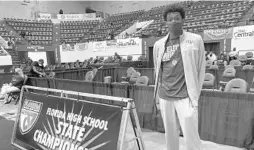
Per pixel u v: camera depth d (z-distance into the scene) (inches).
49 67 424.8
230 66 269.0
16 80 240.8
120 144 75.5
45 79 226.2
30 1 847.7
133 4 909.8
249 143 109.8
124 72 351.3
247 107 109.3
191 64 72.1
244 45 418.6
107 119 82.1
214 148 115.9
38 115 108.6
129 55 554.6
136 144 93.3
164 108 79.4
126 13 897.5
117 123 79.0
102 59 561.3
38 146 103.5
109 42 588.7
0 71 406.3
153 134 139.9
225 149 114.1
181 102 73.9
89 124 87.0
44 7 891.4
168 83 77.2
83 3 1019.9
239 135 113.0
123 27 770.8
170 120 79.6
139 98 150.8
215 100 120.6
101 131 82.6
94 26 880.3
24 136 112.1
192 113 71.7
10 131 146.8
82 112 90.7
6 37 669.9
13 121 172.6
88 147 84.7
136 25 713.6
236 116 113.5
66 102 98.0
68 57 639.8
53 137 98.1
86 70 337.7
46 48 666.8
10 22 743.1
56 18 912.9
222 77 247.1
